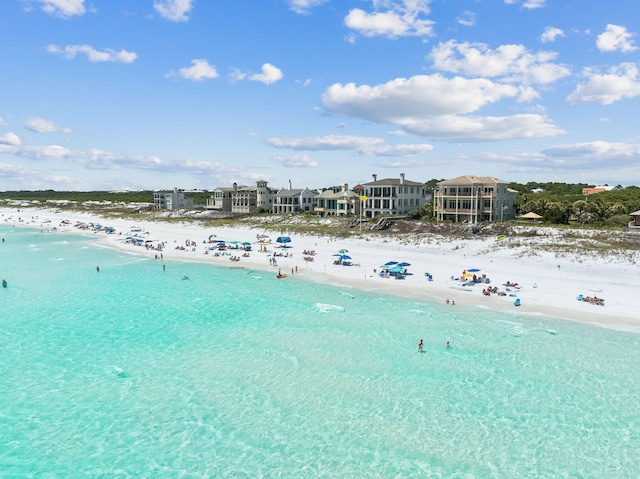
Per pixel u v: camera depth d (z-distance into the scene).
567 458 22.56
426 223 92.25
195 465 22.27
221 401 27.97
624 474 21.38
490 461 22.39
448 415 26.36
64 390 29.38
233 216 140.38
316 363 33.19
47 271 67.56
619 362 32.88
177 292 54.00
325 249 81.50
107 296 52.22
